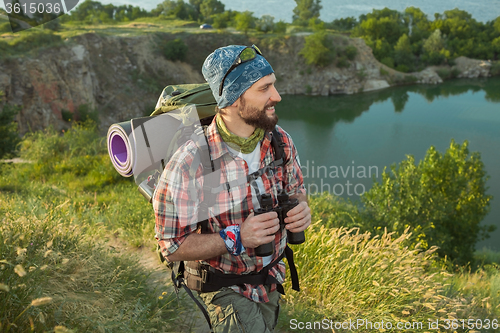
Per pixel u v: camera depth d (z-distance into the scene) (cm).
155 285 306
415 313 297
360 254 313
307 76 6053
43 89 2953
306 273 312
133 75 4669
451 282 391
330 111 4825
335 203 940
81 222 413
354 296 287
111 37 4559
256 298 155
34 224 267
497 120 1279
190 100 145
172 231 138
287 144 159
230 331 151
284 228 161
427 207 772
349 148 2848
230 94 131
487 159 1691
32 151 1295
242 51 131
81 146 1387
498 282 397
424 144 2459
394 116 2964
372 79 6022
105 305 226
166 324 235
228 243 139
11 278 187
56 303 195
